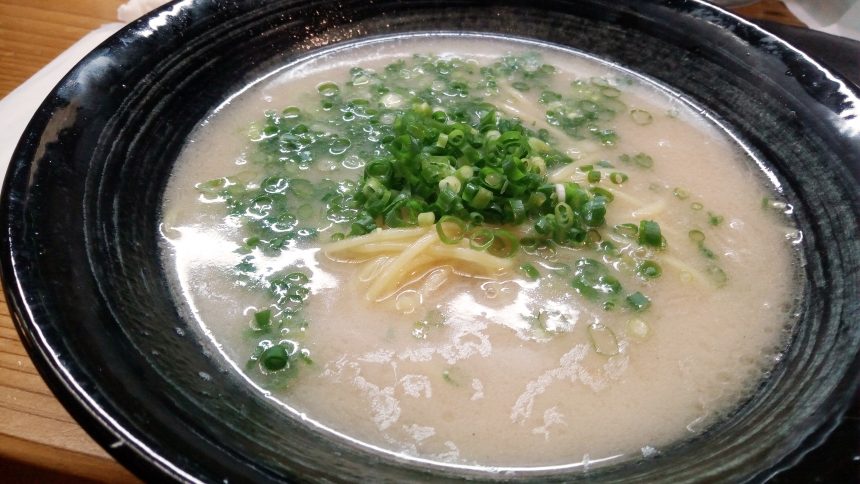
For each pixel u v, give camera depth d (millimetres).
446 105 242
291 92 244
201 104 223
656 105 247
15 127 221
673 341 177
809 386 150
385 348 171
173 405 132
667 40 244
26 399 167
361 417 159
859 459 121
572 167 213
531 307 181
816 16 304
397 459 151
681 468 138
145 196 192
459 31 272
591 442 157
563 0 257
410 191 194
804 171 204
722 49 230
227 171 212
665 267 192
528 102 247
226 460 122
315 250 190
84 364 126
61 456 160
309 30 251
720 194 215
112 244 167
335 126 231
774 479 120
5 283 134
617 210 205
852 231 181
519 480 149
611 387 167
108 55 188
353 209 201
